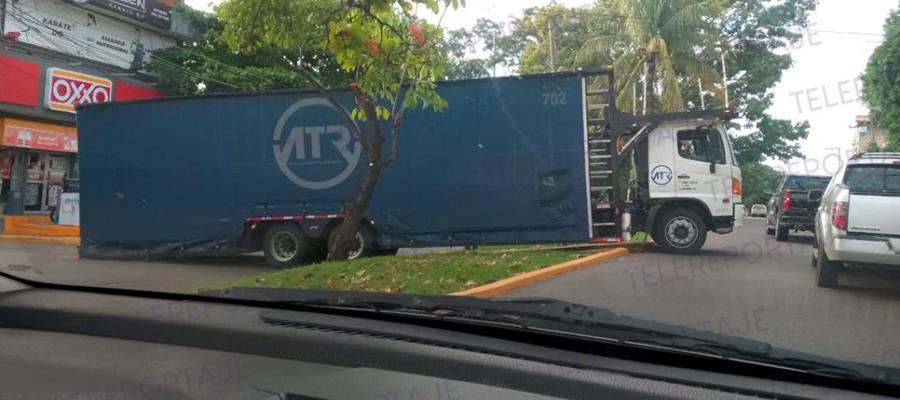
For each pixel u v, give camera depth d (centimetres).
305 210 1162
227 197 1189
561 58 2409
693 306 670
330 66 1997
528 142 1109
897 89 1797
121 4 2098
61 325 462
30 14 1930
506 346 377
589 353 362
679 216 1203
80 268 1030
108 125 1228
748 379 322
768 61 2505
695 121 1202
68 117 2080
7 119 1945
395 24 797
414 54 823
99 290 566
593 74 1094
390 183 1141
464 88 1121
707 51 2169
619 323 395
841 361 326
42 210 2148
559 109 1102
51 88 1978
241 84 2042
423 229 1134
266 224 1180
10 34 1873
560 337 372
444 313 427
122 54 2172
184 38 2305
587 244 1144
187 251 1199
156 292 548
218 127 1191
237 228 1184
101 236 1226
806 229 1596
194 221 1200
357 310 455
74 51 2045
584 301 705
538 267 919
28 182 2114
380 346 381
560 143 1102
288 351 391
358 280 806
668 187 1209
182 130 1203
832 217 773
